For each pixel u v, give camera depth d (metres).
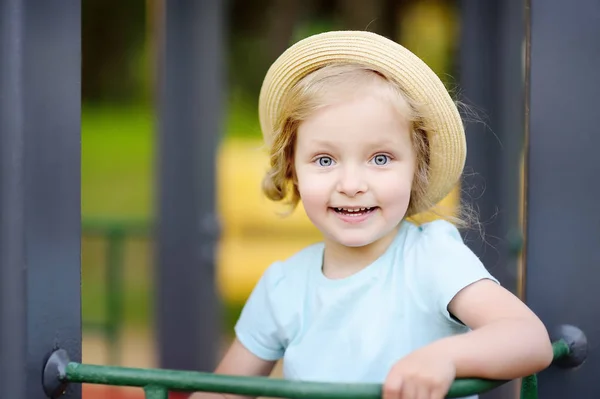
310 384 1.06
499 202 3.18
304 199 1.30
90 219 3.78
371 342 1.30
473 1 3.21
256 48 7.81
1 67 1.13
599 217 1.35
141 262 6.78
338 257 1.39
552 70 1.35
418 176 1.36
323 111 1.27
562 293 1.36
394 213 1.28
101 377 1.16
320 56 1.33
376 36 1.31
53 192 1.19
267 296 1.48
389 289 1.32
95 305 5.55
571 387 1.35
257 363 1.50
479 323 1.18
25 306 1.14
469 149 3.20
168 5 3.50
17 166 1.13
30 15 1.14
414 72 1.28
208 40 3.52
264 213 6.84
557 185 1.36
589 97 1.35
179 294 3.60
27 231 1.14
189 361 3.61
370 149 1.26
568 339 1.34
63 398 1.23
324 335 1.35
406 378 1.02
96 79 10.27
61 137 1.20
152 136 3.69
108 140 10.40
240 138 7.72
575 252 1.36
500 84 3.19
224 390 1.09
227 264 6.34
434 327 1.27
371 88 1.27
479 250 2.94
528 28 1.36
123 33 10.05
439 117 1.32
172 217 3.59
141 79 10.35
